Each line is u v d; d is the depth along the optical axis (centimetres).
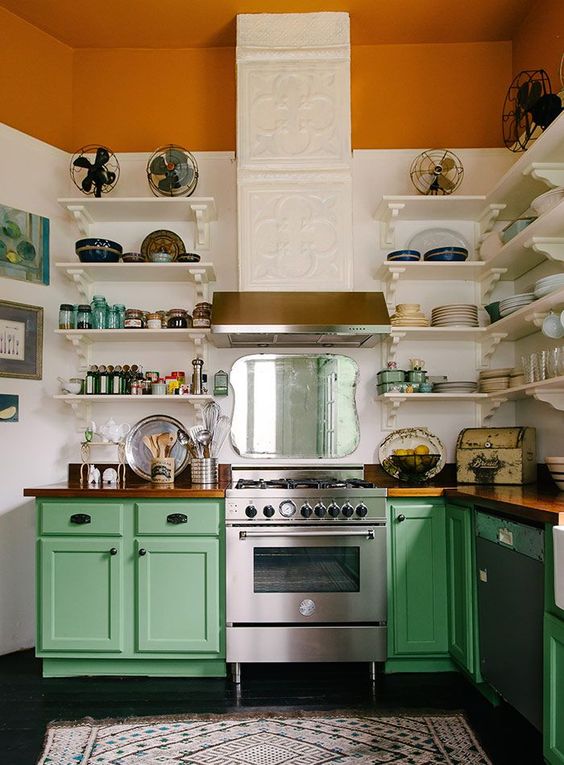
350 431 358
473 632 265
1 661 318
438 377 349
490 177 371
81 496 292
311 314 314
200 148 375
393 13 349
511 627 227
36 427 347
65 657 290
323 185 344
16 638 333
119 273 350
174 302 365
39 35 362
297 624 288
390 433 357
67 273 350
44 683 287
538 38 338
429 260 345
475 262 338
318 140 346
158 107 377
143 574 289
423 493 293
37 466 346
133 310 343
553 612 194
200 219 353
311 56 348
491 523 246
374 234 369
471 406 361
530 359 294
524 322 311
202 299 354
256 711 255
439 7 345
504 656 233
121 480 349
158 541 290
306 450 355
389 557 295
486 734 233
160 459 321
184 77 379
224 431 355
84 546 291
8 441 336
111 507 292
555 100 266
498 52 378
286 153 345
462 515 276
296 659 286
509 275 357
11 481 336
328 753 219
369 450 357
